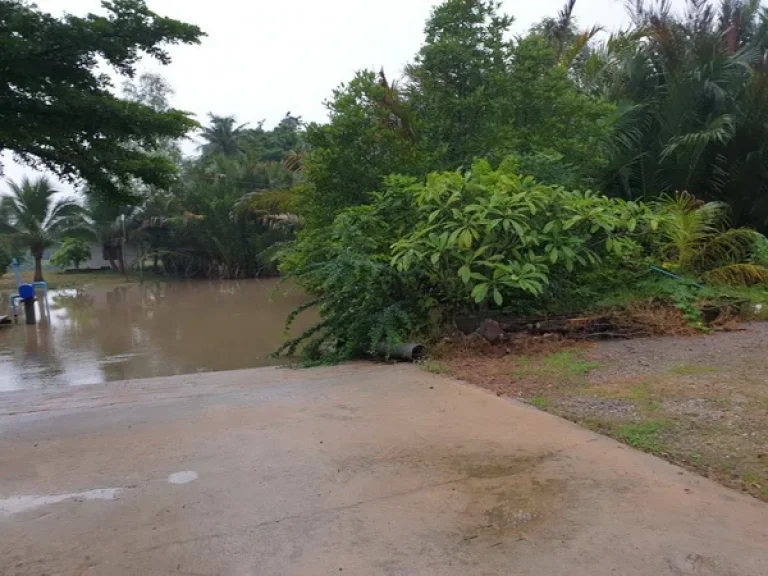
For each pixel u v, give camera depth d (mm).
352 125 10133
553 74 10875
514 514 2902
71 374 9836
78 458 3787
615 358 6059
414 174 10141
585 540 2654
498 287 6957
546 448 3719
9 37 6320
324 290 8586
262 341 12312
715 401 4457
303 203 11281
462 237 6613
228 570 2494
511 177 7410
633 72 14820
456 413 4500
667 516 2840
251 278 34531
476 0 10688
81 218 35656
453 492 3152
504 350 6570
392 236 8023
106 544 2715
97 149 7312
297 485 3281
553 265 7496
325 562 2539
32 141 6652
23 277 38219
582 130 10984
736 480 3201
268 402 4992
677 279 8742
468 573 2439
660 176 13469
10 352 12344
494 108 10359
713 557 2498
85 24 6672
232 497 3152
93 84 7230
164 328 14945
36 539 2777
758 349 6242
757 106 13055
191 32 7121
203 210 33906
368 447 3828
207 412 4734
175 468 3568
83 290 29328
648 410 4336
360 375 6008
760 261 9969
